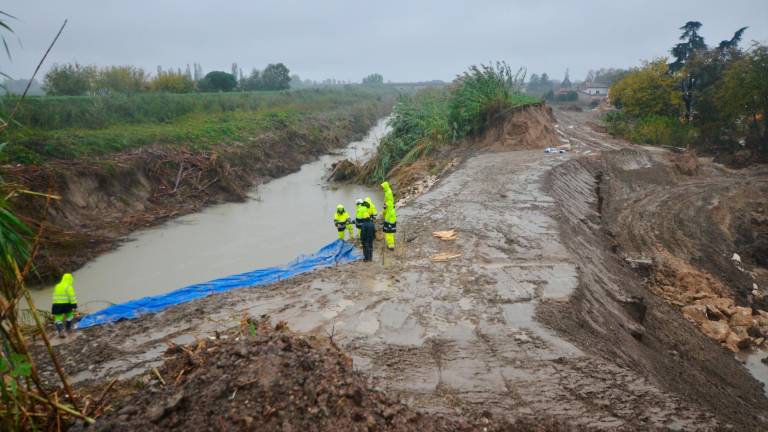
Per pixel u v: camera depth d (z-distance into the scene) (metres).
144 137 25.25
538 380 6.64
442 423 5.09
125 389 6.04
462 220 15.13
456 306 9.20
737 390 10.41
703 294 15.64
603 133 45.75
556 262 11.62
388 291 9.90
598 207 22.72
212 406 4.29
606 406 6.04
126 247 16.86
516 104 31.89
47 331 8.63
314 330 8.20
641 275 16.45
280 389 4.43
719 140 39.22
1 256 3.85
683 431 5.57
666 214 23.75
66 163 19.06
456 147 31.34
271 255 16.17
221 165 25.52
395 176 28.06
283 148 35.22
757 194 27.34
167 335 8.16
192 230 18.95
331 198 25.03
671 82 46.38
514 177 21.48
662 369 9.12
